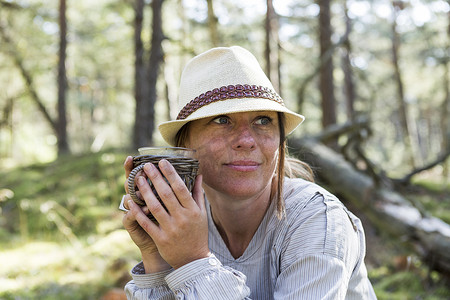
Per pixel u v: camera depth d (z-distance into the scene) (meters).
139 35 7.60
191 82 1.28
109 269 4.03
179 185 1.08
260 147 1.22
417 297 3.56
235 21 7.38
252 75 1.23
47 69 13.95
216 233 1.38
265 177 1.24
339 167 5.16
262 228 1.32
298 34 13.00
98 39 14.04
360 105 15.18
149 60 7.28
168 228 1.09
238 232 1.36
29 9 12.11
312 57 11.66
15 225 5.89
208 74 1.24
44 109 14.09
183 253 1.11
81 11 13.57
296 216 1.24
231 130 1.22
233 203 1.30
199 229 1.11
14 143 15.09
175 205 1.08
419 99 20.58
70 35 13.71
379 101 16.11
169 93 9.78
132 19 10.92
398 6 12.11
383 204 4.54
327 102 8.31
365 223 5.18
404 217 4.21
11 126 14.92
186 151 1.12
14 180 7.50
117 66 17.75
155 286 1.22
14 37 12.98
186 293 1.10
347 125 5.82
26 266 4.27
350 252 1.19
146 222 1.11
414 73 18.02
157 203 1.09
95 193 6.48
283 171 1.29
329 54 7.02
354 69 8.34
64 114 11.02
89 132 24.08
